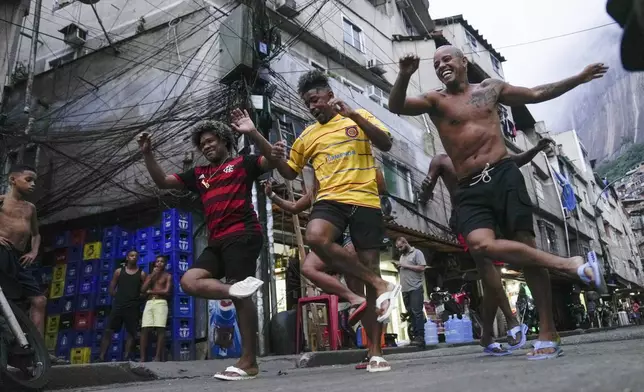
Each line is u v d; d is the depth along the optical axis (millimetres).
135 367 4066
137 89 10930
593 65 2383
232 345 7895
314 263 3146
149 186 9625
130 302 7457
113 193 10070
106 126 10945
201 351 8359
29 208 4441
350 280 3408
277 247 9922
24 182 4395
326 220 2893
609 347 2811
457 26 20391
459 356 4273
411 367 2807
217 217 3096
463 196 3004
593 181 33469
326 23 14023
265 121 8742
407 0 18922
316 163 3164
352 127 3143
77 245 9750
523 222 2832
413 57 2768
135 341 7523
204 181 3264
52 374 3367
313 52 13094
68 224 10344
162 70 10312
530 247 2580
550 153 25969
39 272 9977
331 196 2967
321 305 8328
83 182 10422
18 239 4227
